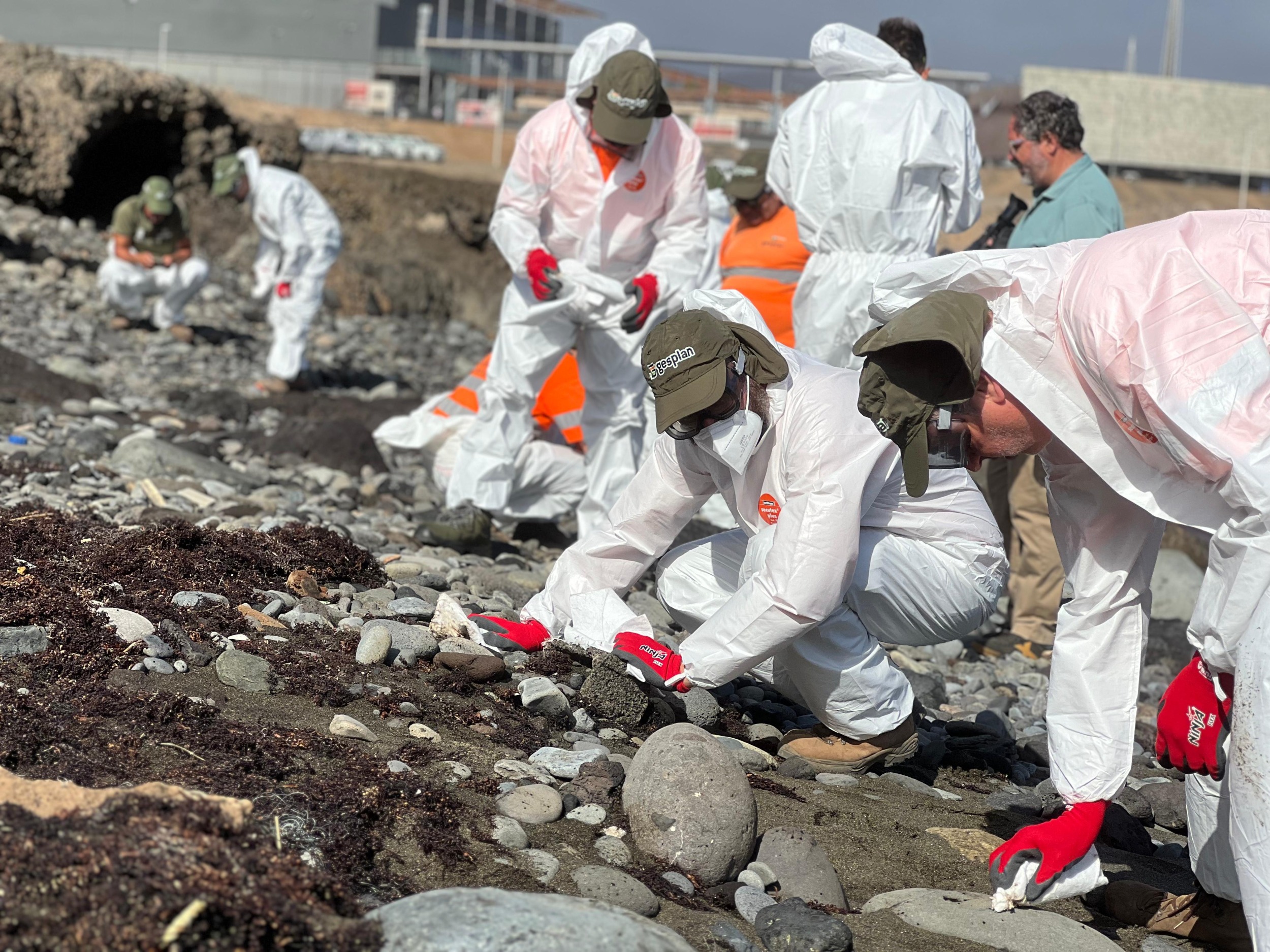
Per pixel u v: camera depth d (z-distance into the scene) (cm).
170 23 8294
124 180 2097
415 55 8662
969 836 344
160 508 578
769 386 340
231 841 236
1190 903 307
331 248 1151
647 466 390
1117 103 6744
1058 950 278
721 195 891
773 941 269
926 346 271
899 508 374
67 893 209
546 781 326
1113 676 300
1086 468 290
